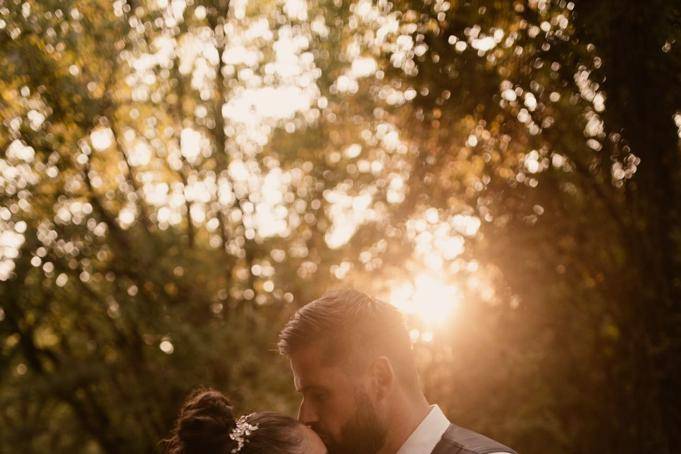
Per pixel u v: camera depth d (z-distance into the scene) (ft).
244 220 28.35
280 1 25.57
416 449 7.40
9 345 28.53
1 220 24.00
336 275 26.53
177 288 27.25
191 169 27.45
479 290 20.57
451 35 15.40
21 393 28.17
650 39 13.35
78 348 29.40
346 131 27.17
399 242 22.31
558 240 18.56
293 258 28.55
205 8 25.49
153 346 26.76
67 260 25.35
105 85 22.47
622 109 14.28
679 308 15.75
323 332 7.39
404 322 7.73
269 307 27.86
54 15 19.72
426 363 21.33
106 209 26.25
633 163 15.42
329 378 7.36
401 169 21.50
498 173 18.08
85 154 23.82
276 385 25.59
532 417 19.29
